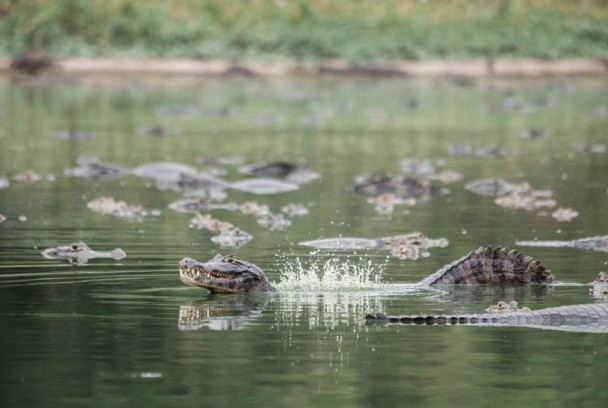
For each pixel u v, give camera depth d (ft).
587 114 393.91
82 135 320.70
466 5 568.82
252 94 448.65
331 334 118.01
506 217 200.44
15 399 97.14
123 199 219.00
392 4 558.15
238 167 266.16
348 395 98.22
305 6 542.98
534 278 145.38
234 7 538.47
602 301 134.62
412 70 522.06
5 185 234.17
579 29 556.10
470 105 419.13
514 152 297.33
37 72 494.18
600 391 99.40
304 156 287.07
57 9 512.22
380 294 138.41
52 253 161.79
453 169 265.34
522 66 532.32
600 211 206.69
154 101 418.51
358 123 365.61
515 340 115.65
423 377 103.24
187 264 137.90
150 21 516.73
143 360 108.47
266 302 133.28
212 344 114.11
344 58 526.16
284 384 101.14
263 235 180.55
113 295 136.15
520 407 95.40
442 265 156.76
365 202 218.79
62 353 110.73
